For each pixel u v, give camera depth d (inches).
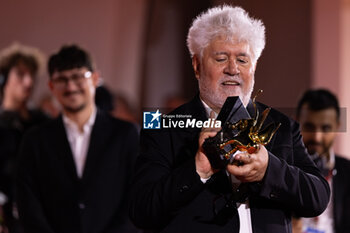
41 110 532.7
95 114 411.5
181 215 225.3
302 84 424.8
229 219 223.8
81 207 385.7
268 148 226.5
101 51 850.8
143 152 238.2
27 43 829.2
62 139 402.0
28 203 391.2
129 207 229.9
